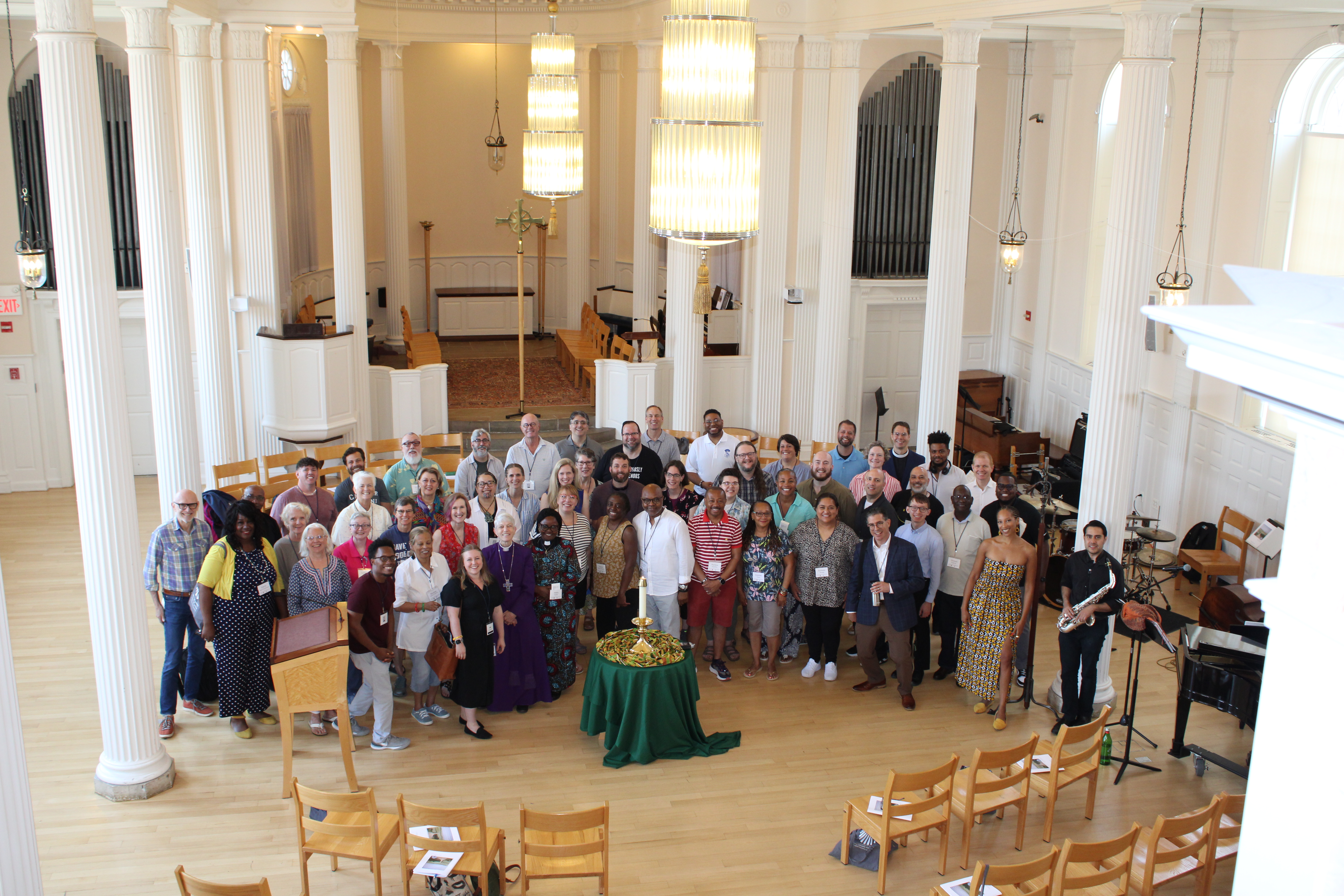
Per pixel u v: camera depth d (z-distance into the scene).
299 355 12.38
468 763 7.98
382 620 7.91
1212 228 11.99
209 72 11.28
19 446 14.19
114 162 13.90
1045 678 9.63
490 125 19.44
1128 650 10.41
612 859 6.88
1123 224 8.41
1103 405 8.69
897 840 7.10
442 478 9.88
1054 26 13.43
